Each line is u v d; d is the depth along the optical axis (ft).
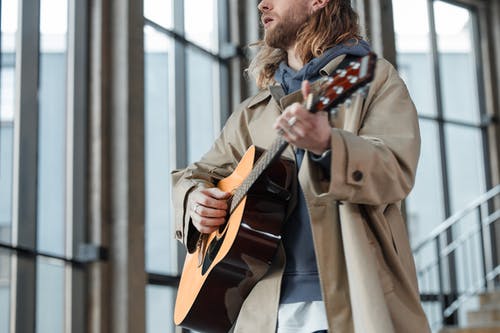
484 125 40.42
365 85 5.90
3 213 19.12
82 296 21.39
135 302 21.71
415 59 38.52
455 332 28.76
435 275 35.53
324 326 7.13
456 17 40.98
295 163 7.64
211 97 27.40
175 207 8.79
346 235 6.89
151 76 24.32
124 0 23.02
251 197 7.69
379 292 6.69
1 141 19.20
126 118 22.40
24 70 20.07
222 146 8.96
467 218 37.83
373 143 6.79
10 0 19.81
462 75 40.55
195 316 8.10
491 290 32.91
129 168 22.20
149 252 23.30
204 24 27.58
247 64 28.35
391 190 6.66
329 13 8.21
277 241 7.53
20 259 19.44
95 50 22.75
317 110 6.10
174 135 24.86
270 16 8.37
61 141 21.39
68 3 22.18
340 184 6.35
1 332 18.81
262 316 7.45
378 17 33.45
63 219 21.22
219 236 8.05
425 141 37.76
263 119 8.23
